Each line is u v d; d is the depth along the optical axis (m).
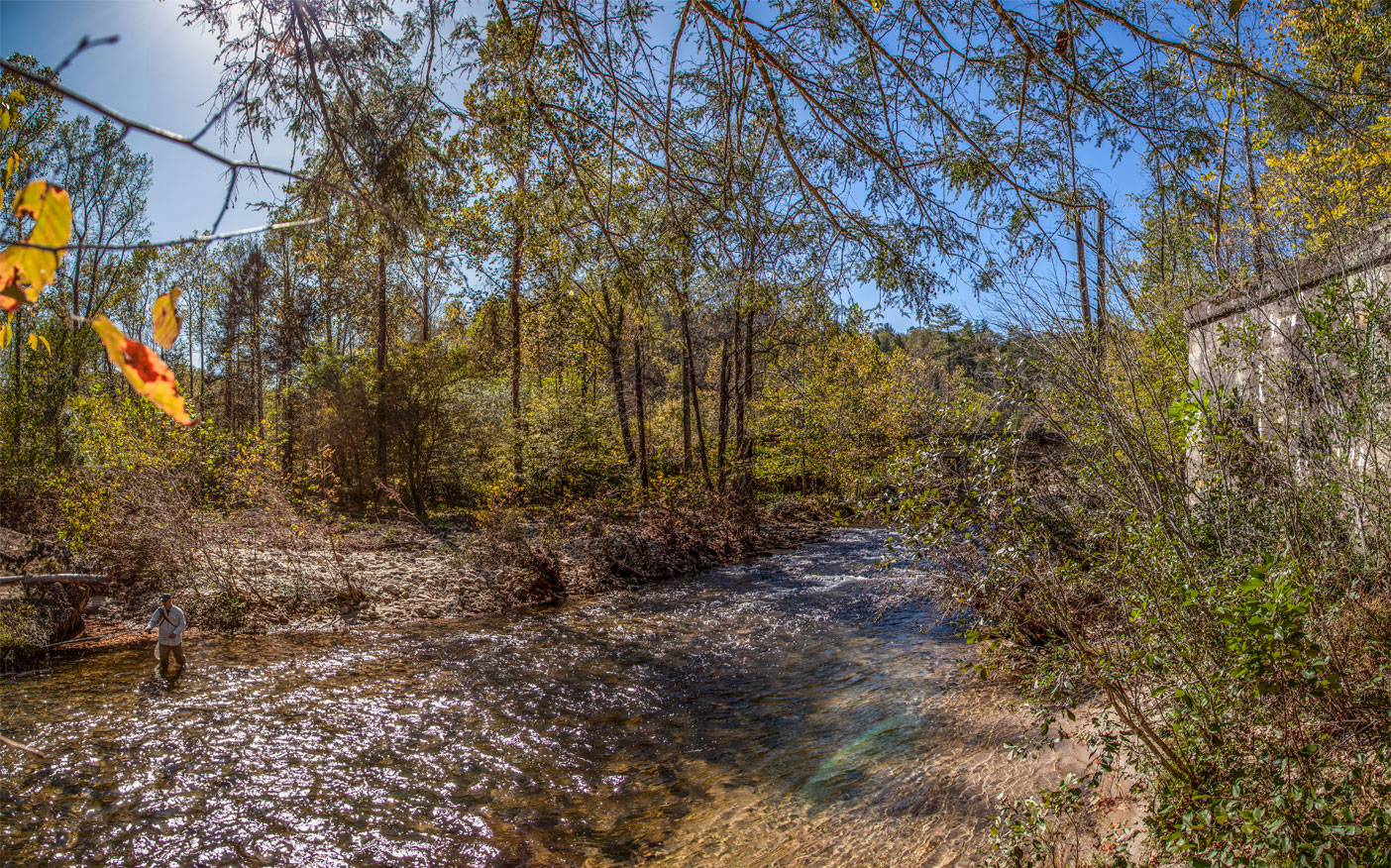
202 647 12.01
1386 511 5.07
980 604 5.18
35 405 20.81
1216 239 5.52
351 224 4.05
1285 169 8.31
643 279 5.18
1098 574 5.29
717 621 13.87
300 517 18.12
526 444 23.98
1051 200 4.07
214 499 17.17
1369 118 6.50
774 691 9.92
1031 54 3.72
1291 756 3.67
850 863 5.52
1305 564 4.85
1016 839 4.63
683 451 37.41
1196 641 4.21
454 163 4.42
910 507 4.92
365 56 3.94
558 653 11.83
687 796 7.06
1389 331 5.92
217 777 7.41
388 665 11.16
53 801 6.89
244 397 32.16
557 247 5.02
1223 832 3.55
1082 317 5.37
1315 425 6.07
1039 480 5.82
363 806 6.91
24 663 11.07
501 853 6.16
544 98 4.39
